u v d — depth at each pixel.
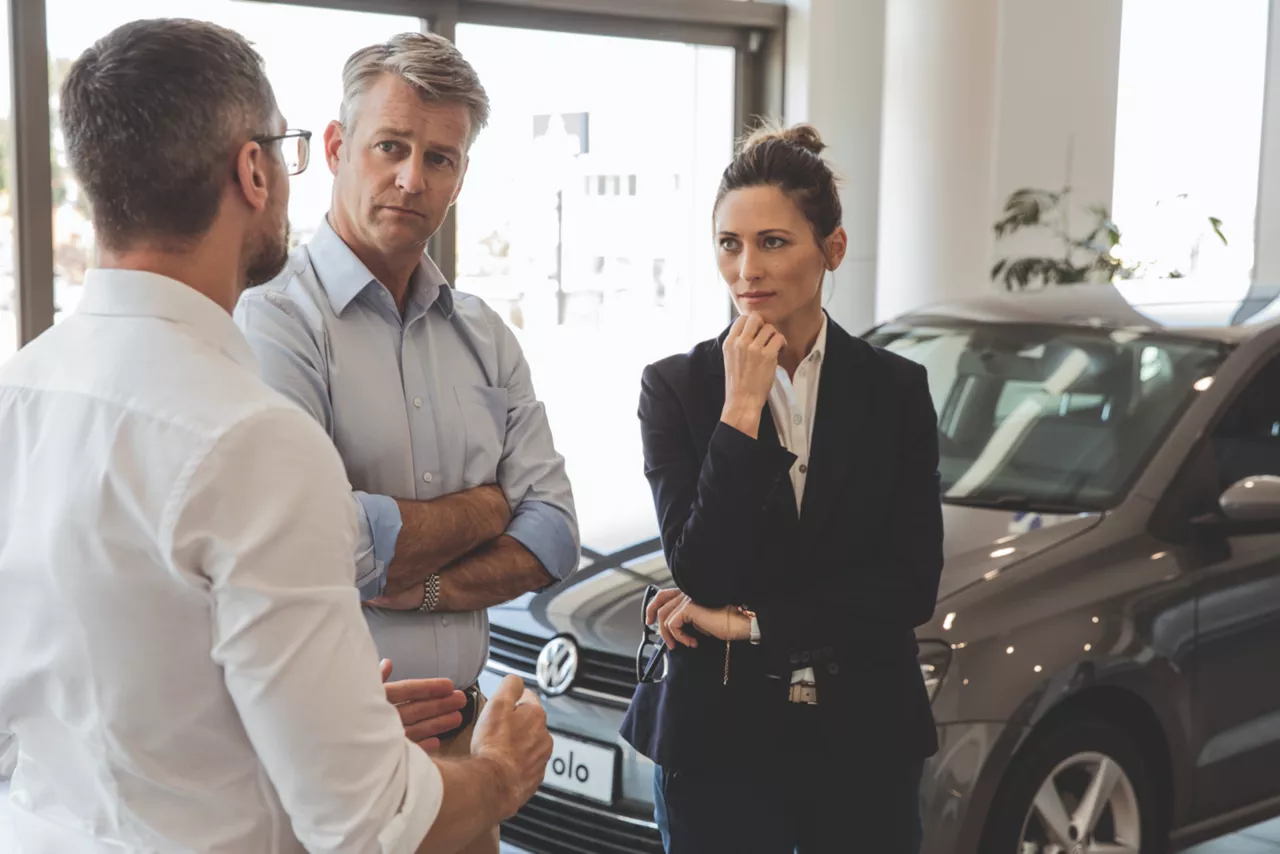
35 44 4.40
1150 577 2.92
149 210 1.19
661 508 2.00
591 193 6.03
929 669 2.59
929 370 3.68
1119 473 3.15
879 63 6.65
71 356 1.20
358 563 1.86
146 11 4.65
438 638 1.99
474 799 1.29
